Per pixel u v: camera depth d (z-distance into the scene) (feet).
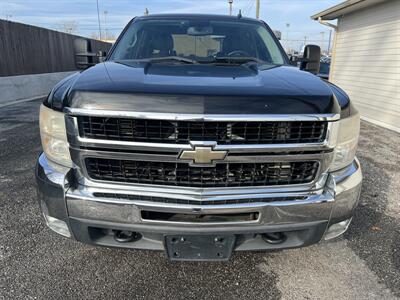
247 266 7.88
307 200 6.10
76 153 5.84
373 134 23.84
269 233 6.44
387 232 9.54
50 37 45.32
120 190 5.93
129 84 5.77
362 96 32.12
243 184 5.98
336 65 38.83
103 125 5.56
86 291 6.93
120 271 7.59
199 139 5.48
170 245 6.19
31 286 7.03
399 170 15.19
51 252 8.22
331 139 5.91
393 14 26.55
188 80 6.15
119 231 6.44
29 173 13.37
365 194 12.26
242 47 10.42
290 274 7.63
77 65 10.65
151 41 10.34
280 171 6.05
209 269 7.73
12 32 36.11
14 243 8.54
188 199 5.84
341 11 33.60
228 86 5.85
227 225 6.04
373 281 7.42
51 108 6.11
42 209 6.70
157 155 5.60
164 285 7.17
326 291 7.09
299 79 6.77
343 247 8.73
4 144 17.58
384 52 27.96
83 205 6.02
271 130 5.64
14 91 35.37
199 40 10.44
